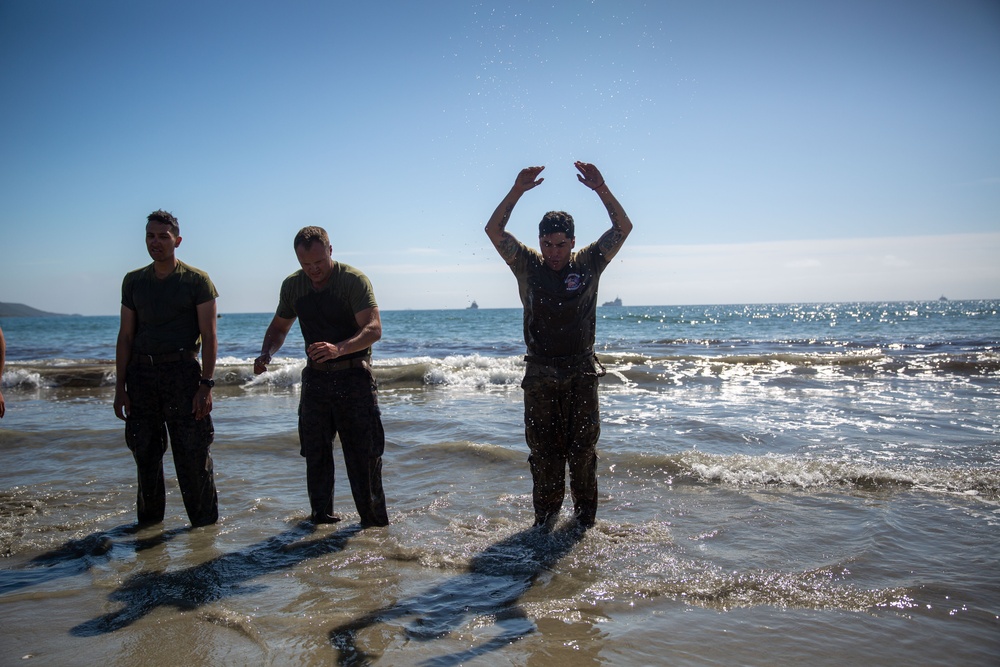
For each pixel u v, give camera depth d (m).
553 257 3.74
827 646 2.50
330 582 3.22
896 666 2.35
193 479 4.08
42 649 2.58
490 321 51.84
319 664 2.44
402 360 15.19
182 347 4.07
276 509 4.49
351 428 4.02
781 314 74.44
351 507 4.55
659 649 2.51
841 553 3.41
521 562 3.42
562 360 3.80
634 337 30.20
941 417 7.24
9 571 3.44
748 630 2.65
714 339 27.31
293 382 12.01
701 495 4.57
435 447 6.05
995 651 2.44
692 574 3.21
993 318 50.91
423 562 3.46
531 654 2.49
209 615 2.87
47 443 6.53
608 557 3.46
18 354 23.20
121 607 2.97
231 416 8.27
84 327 61.03
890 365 12.35
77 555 3.67
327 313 3.99
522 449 6.04
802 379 11.16
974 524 3.79
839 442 6.03
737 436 6.34
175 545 3.79
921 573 3.13
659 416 7.59
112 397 10.84
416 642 2.61
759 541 3.63
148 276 4.03
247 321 63.56
